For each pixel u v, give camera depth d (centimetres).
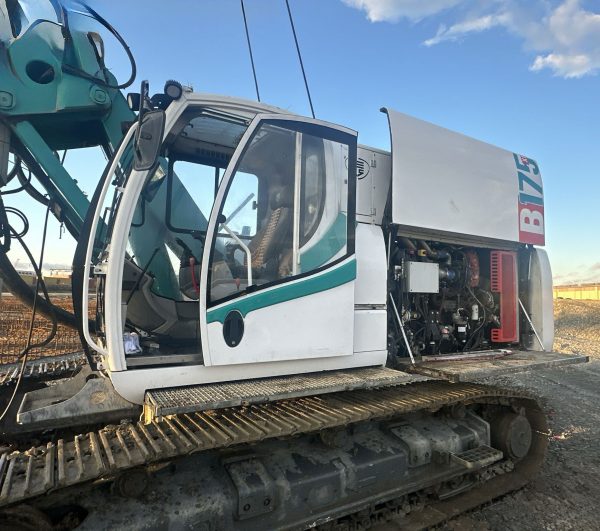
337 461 269
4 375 375
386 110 347
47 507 199
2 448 253
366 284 310
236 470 240
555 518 321
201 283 244
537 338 435
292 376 274
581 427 519
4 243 285
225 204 256
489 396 344
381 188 350
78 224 311
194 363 244
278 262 272
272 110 269
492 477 365
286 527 241
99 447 211
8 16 289
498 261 421
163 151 284
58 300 838
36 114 280
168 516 210
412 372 324
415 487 297
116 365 228
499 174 411
